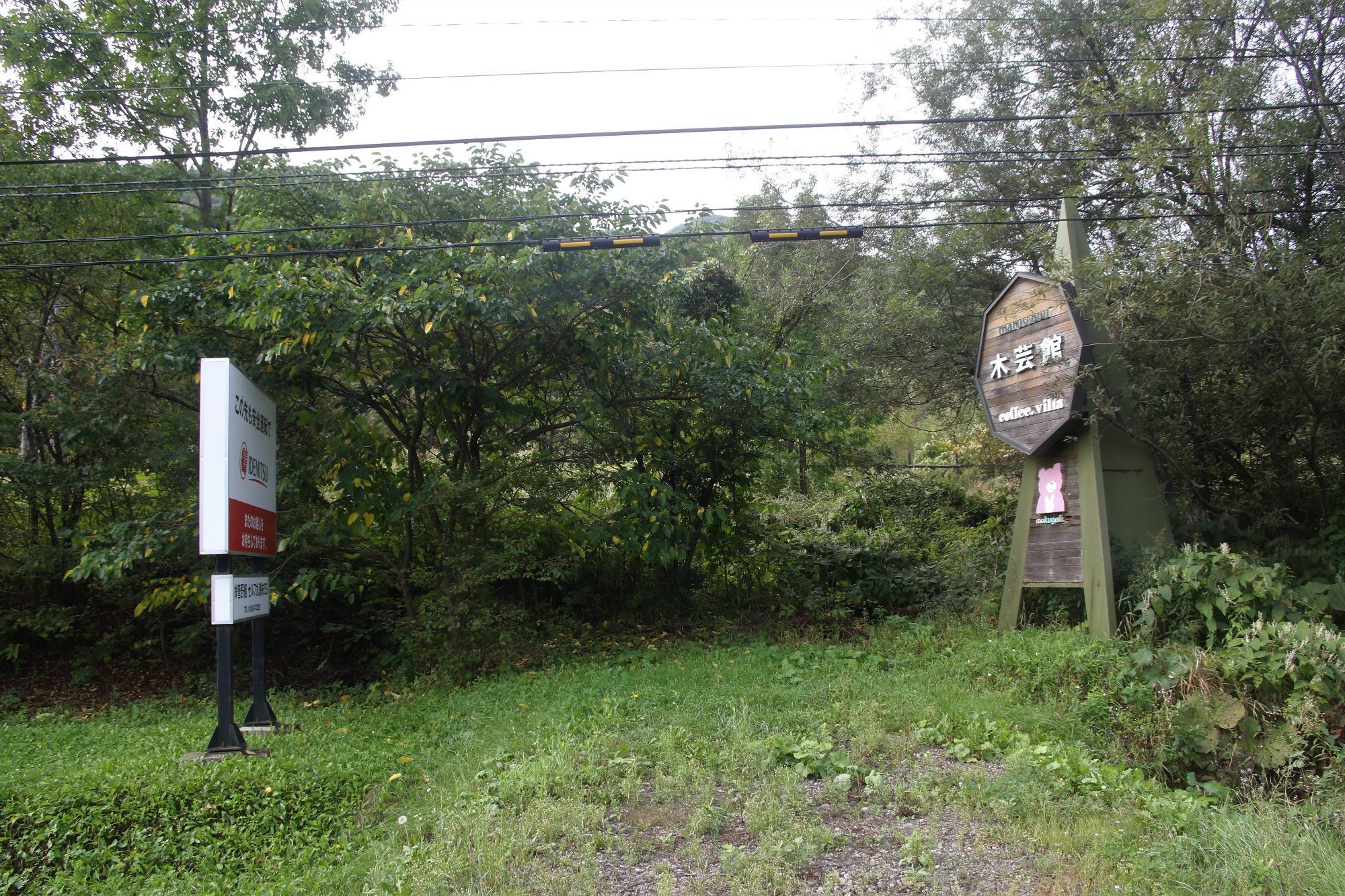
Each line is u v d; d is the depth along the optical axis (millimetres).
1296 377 8148
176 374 9938
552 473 10688
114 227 12070
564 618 11680
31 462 11398
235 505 7434
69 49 13047
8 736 8422
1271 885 4457
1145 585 8234
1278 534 9492
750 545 12781
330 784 6266
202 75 14062
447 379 9547
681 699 7777
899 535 13922
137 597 11391
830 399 13320
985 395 9969
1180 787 6438
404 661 10539
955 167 13414
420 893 4570
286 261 9172
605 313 10055
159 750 7305
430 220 10039
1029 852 4898
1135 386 8703
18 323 11906
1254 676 6668
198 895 4910
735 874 4680
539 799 5586
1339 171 9578
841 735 6777
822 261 15414
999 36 12875
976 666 8242
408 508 9695
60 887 5055
